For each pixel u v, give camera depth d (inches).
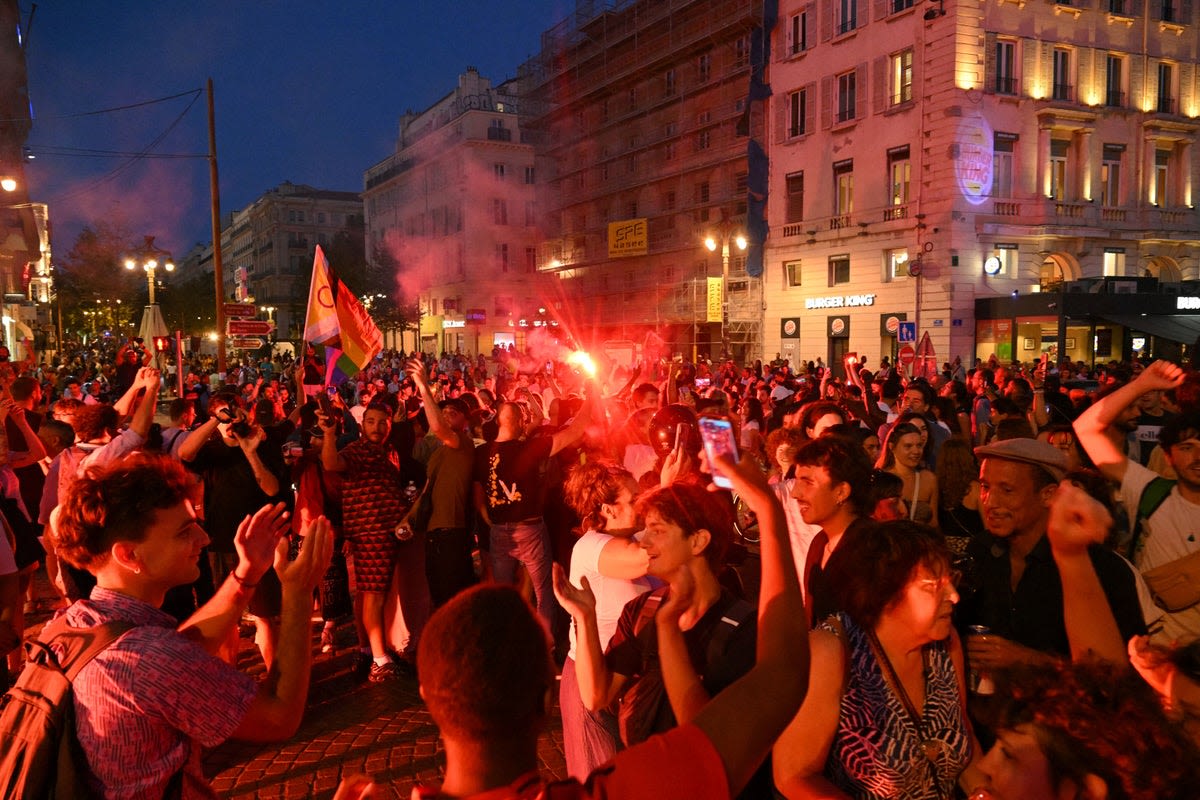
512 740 53.3
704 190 1774.1
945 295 1211.2
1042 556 112.4
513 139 2748.5
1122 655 89.3
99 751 74.9
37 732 75.3
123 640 77.9
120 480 85.2
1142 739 58.6
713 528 100.0
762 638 59.8
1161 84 1369.3
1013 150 1253.7
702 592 100.9
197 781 83.6
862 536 92.4
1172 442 133.0
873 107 1318.9
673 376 344.8
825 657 87.4
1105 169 1321.4
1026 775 62.1
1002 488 113.7
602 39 2066.9
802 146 1456.7
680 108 1786.4
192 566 88.4
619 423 308.7
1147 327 1120.8
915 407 304.2
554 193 2333.9
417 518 232.1
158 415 935.0
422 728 205.3
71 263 1988.2
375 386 608.7
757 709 56.5
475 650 51.8
